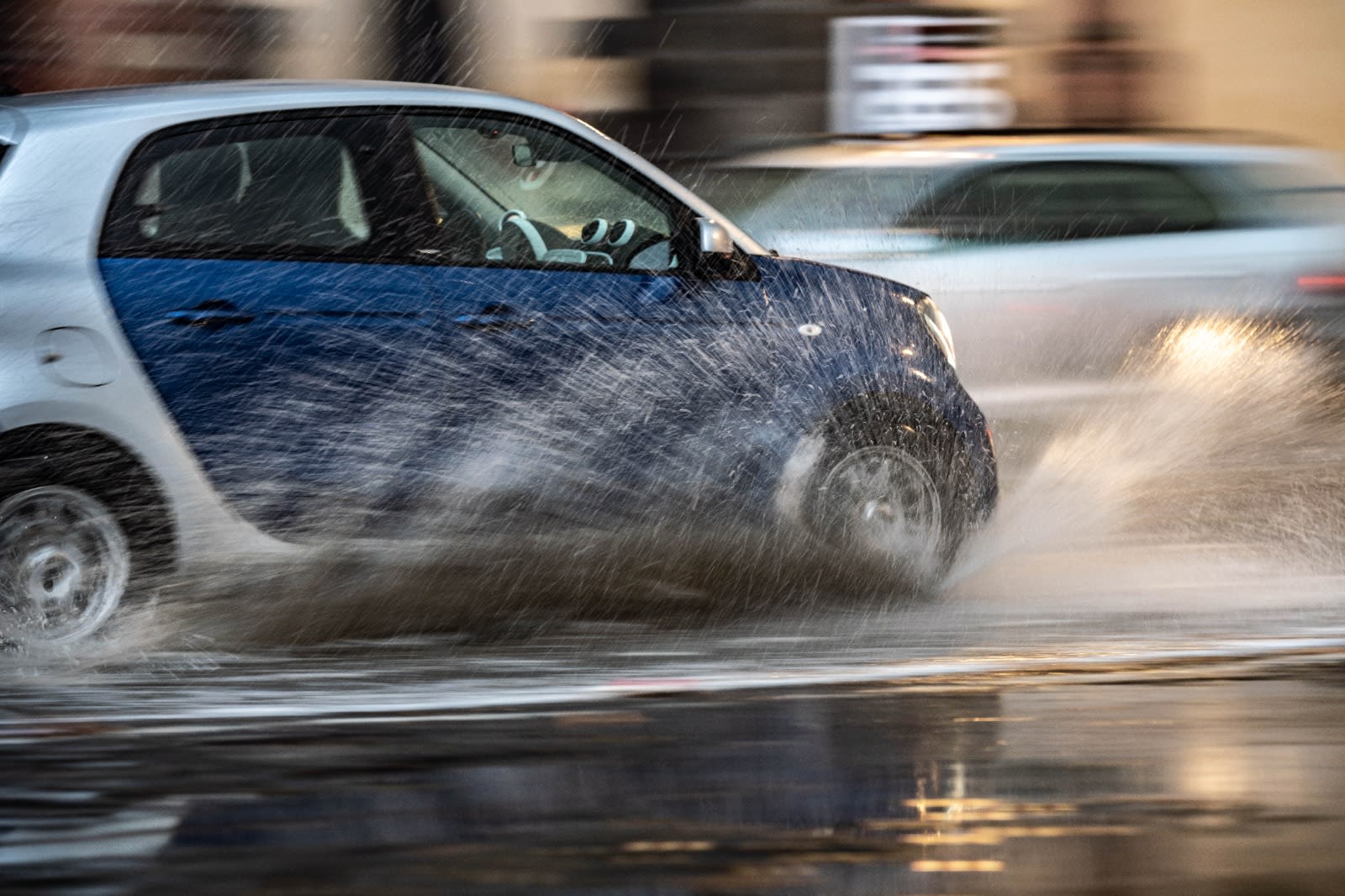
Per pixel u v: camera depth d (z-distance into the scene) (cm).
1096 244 1977
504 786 818
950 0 2633
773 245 1967
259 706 979
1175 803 786
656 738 902
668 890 680
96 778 830
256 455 1144
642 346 1262
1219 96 3278
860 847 727
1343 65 3503
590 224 1280
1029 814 773
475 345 1202
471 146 1252
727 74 2786
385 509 1184
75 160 1123
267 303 1147
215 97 1180
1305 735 902
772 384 1309
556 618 1240
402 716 952
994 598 1323
